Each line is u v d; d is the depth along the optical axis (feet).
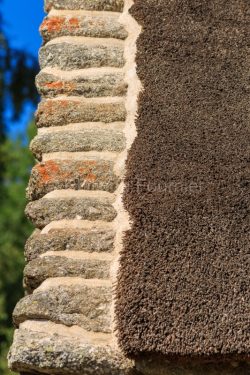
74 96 13.06
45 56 13.47
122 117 12.78
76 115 12.80
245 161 12.05
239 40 13.84
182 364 10.59
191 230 11.19
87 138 12.49
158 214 11.33
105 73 13.26
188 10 14.11
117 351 10.55
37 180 12.16
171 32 13.71
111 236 11.51
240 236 11.21
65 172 12.15
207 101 12.76
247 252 11.07
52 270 11.22
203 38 13.71
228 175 11.83
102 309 10.88
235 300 10.62
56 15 14.12
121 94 13.06
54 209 11.82
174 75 13.07
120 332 10.43
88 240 11.48
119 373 10.51
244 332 10.39
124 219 11.61
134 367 10.51
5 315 42.80
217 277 10.80
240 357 10.41
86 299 10.93
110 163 12.22
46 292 10.98
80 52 13.47
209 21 14.05
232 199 11.55
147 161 11.93
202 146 12.14
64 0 14.26
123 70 13.38
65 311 10.84
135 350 10.33
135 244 11.08
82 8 14.24
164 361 10.55
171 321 10.43
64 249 11.45
